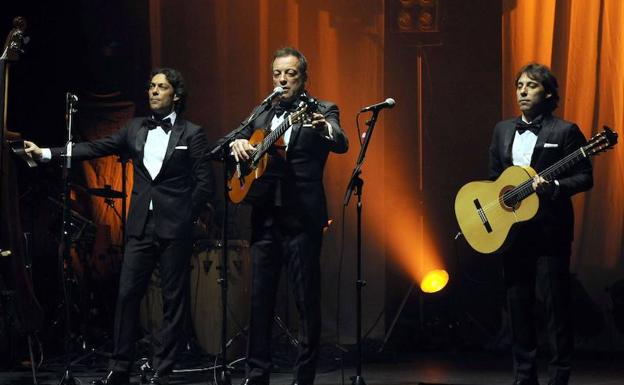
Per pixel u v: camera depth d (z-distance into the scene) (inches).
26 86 388.2
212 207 327.0
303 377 215.8
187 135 246.4
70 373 245.3
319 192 217.0
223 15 356.2
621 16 352.2
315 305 215.9
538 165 222.2
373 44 354.6
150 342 305.7
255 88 354.3
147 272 243.8
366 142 231.3
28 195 362.0
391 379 278.2
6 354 300.2
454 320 374.9
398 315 343.3
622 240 351.3
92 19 381.7
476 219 228.7
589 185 217.0
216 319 306.7
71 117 243.9
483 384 265.6
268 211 216.2
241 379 278.1
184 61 356.8
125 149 249.6
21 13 387.9
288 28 357.7
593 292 353.7
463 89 390.9
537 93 223.5
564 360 222.7
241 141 211.9
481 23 389.7
